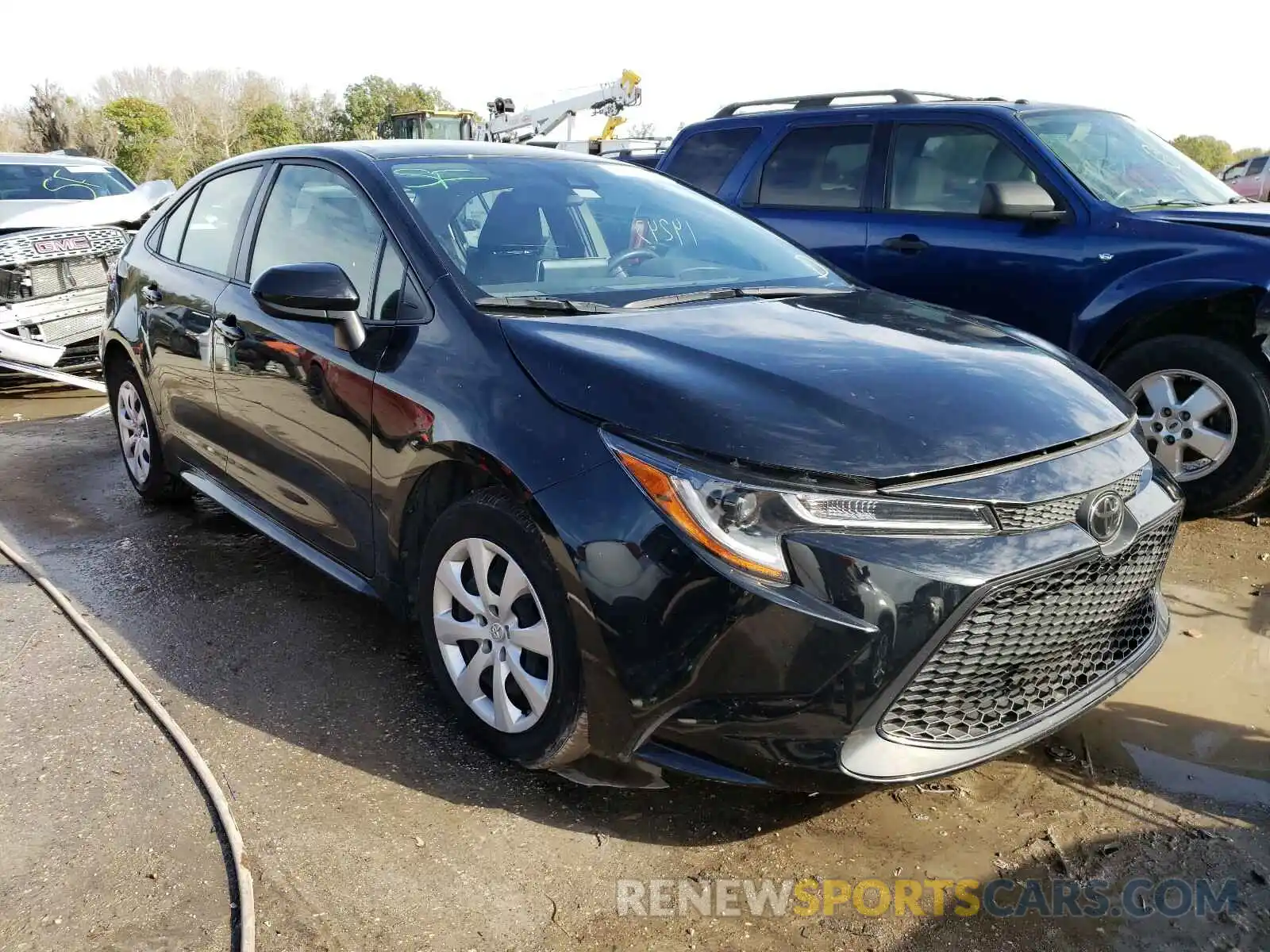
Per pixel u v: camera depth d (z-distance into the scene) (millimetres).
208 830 2393
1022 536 2201
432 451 2629
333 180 3369
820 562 2078
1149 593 2717
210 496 4016
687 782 2625
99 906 2145
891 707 2135
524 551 2404
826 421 2230
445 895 2199
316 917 2121
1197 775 2680
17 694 3006
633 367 2395
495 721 2629
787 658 2082
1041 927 2139
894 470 2141
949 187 5203
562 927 2121
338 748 2746
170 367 4082
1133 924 2143
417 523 2887
